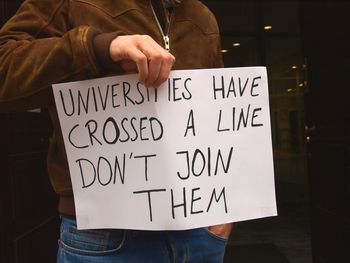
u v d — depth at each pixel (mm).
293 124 5824
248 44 5828
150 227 855
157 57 767
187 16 1019
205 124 884
